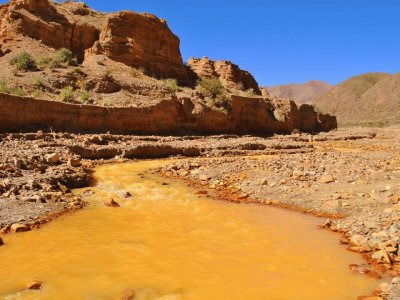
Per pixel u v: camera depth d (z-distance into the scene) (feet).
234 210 36.50
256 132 124.98
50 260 23.70
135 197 40.57
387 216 30.71
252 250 26.09
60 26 122.72
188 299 19.30
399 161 59.77
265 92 179.22
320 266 23.39
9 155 47.98
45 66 102.17
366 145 111.75
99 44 123.34
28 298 19.06
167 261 24.04
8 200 33.88
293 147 91.20
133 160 63.57
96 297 19.31
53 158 50.14
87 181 45.14
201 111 106.22
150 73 129.29
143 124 88.63
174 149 71.26
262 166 55.26
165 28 139.03
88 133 75.72
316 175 47.39
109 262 23.67
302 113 152.46
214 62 164.76
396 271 22.34
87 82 98.43
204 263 23.84
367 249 25.50
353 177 45.21
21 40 111.45
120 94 98.63
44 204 34.47
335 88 508.12
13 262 23.27
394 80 446.19
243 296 19.66
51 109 72.33
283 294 19.89
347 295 19.66
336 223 31.60
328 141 124.77
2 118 65.31
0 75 89.45
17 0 120.26
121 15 126.62
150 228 30.55
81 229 29.60
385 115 388.78
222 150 77.51
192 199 40.40
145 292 19.93
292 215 34.91
